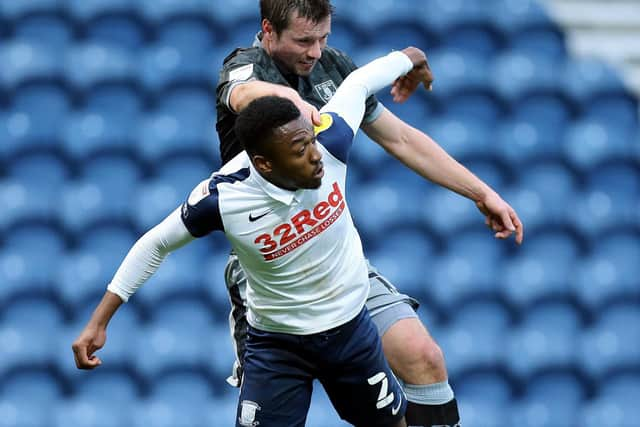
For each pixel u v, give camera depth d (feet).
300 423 42.39
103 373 107.86
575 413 109.81
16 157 125.39
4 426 103.91
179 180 123.85
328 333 41.16
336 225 40.32
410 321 46.06
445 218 120.67
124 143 126.82
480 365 110.52
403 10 138.72
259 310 41.52
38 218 119.75
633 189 127.54
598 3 141.08
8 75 131.54
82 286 114.73
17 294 113.80
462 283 116.16
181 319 111.86
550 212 123.54
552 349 112.57
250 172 39.34
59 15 137.69
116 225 119.65
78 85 131.34
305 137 37.55
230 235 39.96
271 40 42.86
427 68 46.96
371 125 47.44
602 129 131.64
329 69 46.06
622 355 113.39
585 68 136.77
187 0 138.82
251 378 42.27
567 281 118.01
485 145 128.47
